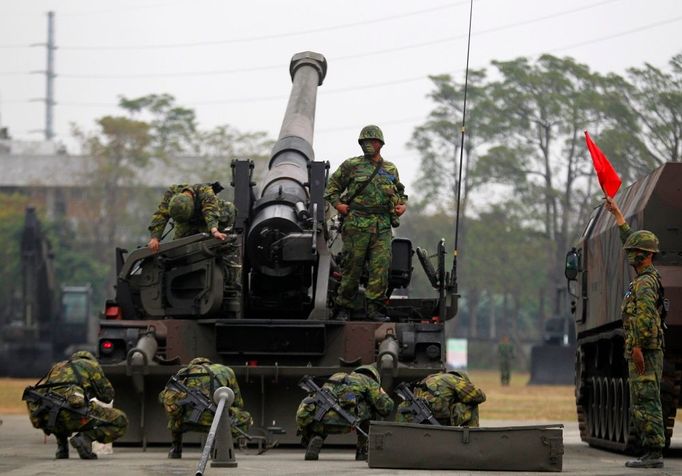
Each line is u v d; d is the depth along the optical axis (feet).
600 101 255.91
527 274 392.88
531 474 63.10
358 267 83.35
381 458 64.23
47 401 71.05
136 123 414.21
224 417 64.64
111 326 82.33
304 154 93.91
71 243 421.59
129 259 82.94
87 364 72.43
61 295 285.23
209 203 82.79
